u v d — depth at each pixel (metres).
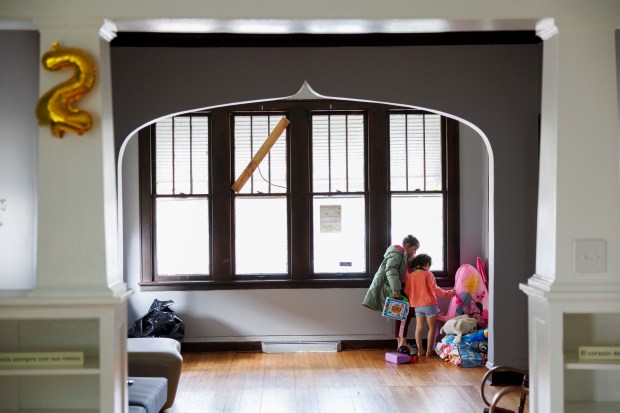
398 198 9.45
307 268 9.37
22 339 4.36
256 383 7.62
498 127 7.24
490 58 7.21
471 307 8.87
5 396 4.38
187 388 7.43
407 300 8.92
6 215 4.54
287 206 9.42
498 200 7.32
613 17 4.31
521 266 7.34
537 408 4.53
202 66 6.96
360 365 8.44
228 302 9.30
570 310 4.25
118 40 6.83
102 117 4.23
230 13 4.24
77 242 4.21
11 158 4.54
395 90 7.11
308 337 9.34
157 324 8.91
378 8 4.28
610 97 4.36
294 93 7.03
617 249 4.33
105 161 4.27
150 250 9.28
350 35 6.94
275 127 9.34
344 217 9.43
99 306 4.16
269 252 9.42
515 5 4.31
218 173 9.30
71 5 4.20
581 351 4.32
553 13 4.31
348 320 9.35
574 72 4.35
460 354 8.30
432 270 9.45
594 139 4.34
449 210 9.41
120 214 6.80
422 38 7.07
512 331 7.35
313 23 4.38
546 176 4.50
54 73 4.22
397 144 9.43
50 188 4.21
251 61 6.99
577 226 4.33
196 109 6.98
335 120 9.41
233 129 9.38
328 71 7.04
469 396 7.00
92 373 4.16
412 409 6.59
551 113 4.44
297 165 9.34
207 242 9.40
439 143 9.46
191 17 4.23
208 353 9.20
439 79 7.16
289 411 6.57
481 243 9.45
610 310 4.26
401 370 8.16
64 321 4.37
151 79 6.94
